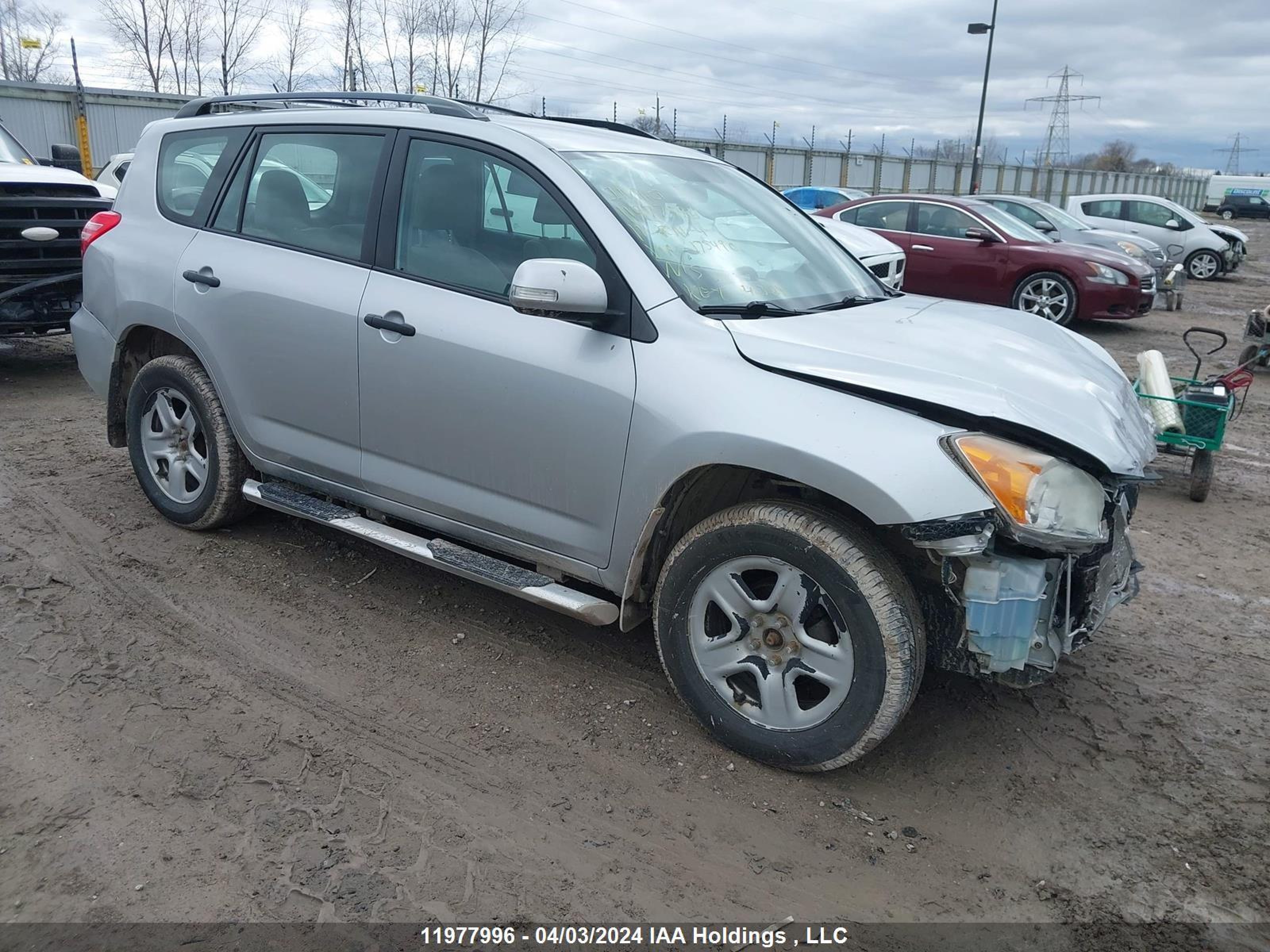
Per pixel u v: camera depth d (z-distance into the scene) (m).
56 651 3.61
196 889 2.50
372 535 3.83
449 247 3.59
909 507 2.64
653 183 3.65
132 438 4.72
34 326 7.39
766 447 2.83
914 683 2.81
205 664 3.59
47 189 7.39
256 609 4.03
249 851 2.65
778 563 2.94
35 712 3.23
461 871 2.62
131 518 4.88
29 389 7.62
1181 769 3.21
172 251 4.39
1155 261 15.39
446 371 3.47
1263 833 2.90
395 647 3.79
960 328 3.54
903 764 3.18
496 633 3.94
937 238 13.14
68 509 4.96
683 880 2.64
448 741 3.21
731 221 3.76
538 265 2.97
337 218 3.92
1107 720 3.48
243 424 4.23
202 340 4.25
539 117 4.29
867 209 13.82
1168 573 4.90
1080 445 2.76
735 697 3.13
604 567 3.30
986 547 2.67
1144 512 5.86
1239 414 8.62
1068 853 2.79
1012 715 3.49
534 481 3.37
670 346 3.08
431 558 3.64
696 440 2.95
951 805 2.99
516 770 3.07
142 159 4.75
